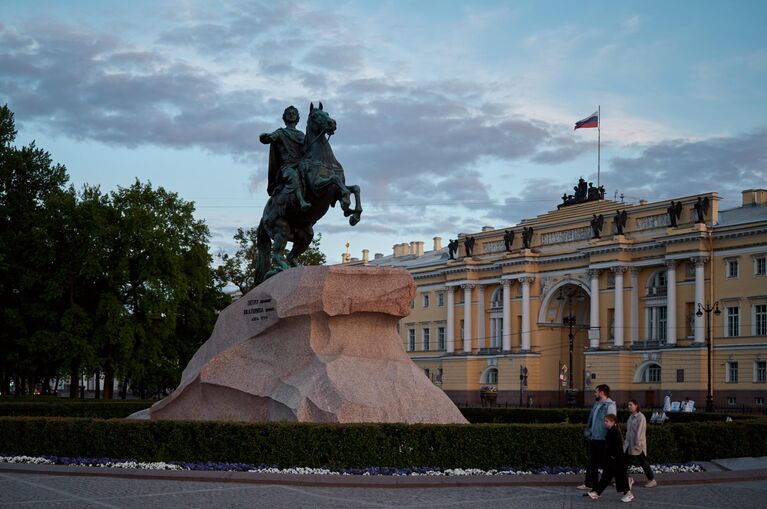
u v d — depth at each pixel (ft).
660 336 290.97
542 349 325.01
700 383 272.31
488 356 340.39
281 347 69.00
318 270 68.28
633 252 296.30
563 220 319.06
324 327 68.39
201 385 70.64
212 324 235.20
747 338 266.16
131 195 214.48
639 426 60.18
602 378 297.33
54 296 192.03
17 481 57.00
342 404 64.75
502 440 63.67
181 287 207.31
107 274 197.47
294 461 61.21
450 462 62.39
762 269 264.93
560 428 65.21
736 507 51.75
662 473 65.67
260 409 68.33
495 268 342.03
